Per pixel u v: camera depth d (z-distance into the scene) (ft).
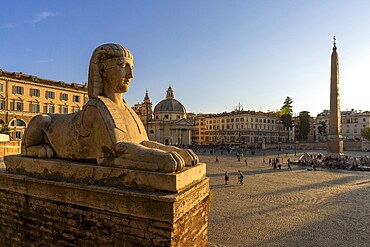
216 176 79.05
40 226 14.92
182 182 12.84
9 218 16.19
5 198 16.46
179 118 296.92
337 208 43.42
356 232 32.55
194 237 14.46
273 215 39.47
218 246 25.76
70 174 14.51
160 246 11.62
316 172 90.33
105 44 15.55
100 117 14.32
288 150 220.23
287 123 256.93
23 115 137.08
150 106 302.66
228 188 60.54
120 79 15.30
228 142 290.35
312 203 46.75
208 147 245.24
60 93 154.20
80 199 13.58
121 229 12.52
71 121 15.98
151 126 285.43
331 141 117.91
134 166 13.19
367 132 228.02
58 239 14.24
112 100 15.55
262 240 30.01
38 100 143.95
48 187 14.64
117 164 13.62
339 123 118.21
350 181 71.31
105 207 12.87
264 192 56.03
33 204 15.25
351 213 40.55
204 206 16.19
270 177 77.97
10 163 17.07
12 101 134.00
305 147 231.71
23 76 141.18
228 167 103.55
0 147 64.75
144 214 11.96
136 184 12.80
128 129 15.23
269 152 195.62
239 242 29.45
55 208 14.42
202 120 345.31
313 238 30.63
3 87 130.93
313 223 35.81
